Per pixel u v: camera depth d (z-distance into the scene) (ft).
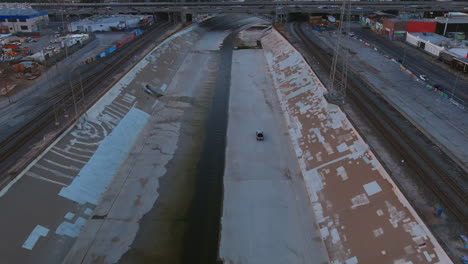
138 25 510.99
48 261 117.70
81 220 138.10
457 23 404.57
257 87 284.61
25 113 206.28
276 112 237.86
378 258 108.78
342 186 144.36
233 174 171.32
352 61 311.06
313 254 123.65
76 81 257.55
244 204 150.71
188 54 388.37
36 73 281.54
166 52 349.82
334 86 232.73
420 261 100.68
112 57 320.50
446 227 109.91
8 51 344.90
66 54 323.16
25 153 158.61
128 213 144.77
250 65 345.10
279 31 438.40
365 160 149.18
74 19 558.97
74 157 162.71
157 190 159.43
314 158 172.65
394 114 195.72
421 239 105.70
